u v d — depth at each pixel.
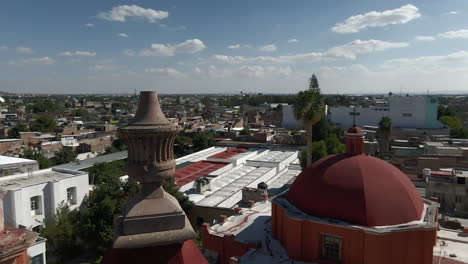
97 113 180.75
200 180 36.16
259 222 22.17
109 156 57.50
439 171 40.34
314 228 15.77
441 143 59.31
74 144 84.06
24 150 68.12
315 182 16.78
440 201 34.19
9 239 8.30
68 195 34.62
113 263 5.78
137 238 5.77
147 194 6.16
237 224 21.92
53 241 28.72
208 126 113.44
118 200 29.14
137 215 5.87
